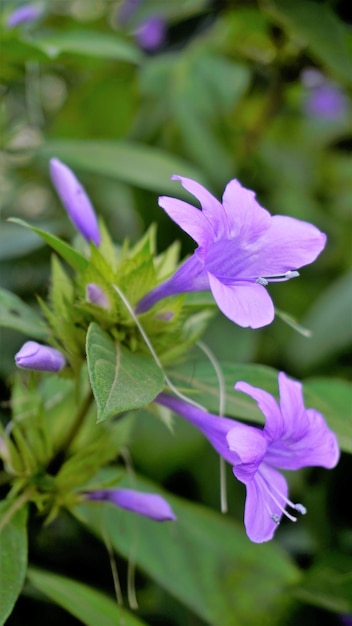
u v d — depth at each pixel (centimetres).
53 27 88
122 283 60
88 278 60
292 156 94
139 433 74
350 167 100
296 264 58
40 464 63
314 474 76
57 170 63
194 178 76
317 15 76
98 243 63
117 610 64
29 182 87
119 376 57
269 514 58
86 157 76
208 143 83
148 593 72
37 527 65
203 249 56
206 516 71
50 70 91
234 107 86
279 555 71
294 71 82
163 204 56
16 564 60
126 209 86
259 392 58
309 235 59
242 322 55
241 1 80
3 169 84
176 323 61
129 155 76
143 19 83
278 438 58
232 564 70
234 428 57
